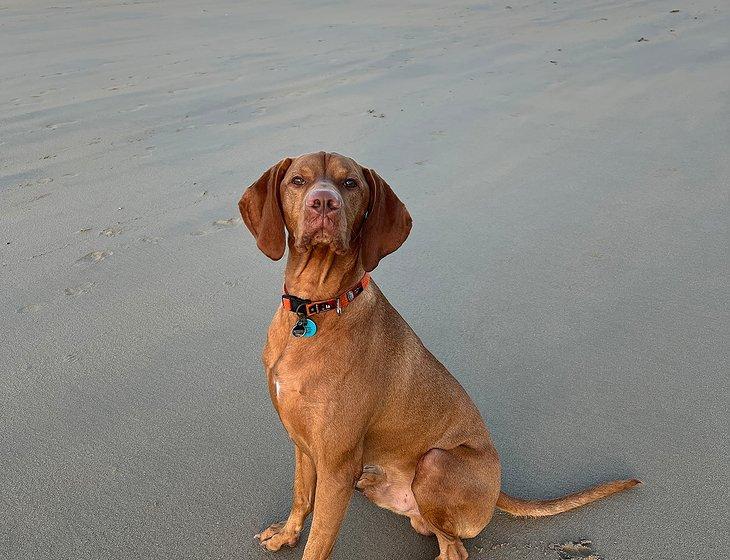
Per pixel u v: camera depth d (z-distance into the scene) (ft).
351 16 14.49
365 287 2.93
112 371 3.92
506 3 15.81
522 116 8.13
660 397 3.91
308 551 2.73
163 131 7.48
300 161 2.92
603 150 7.14
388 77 9.60
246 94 8.81
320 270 2.79
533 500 3.14
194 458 3.38
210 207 5.80
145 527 3.01
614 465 3.49
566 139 7.44
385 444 3.02
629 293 4.83
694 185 6.33
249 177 6.32
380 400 2.86
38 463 3.29
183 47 11.47
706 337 4.37
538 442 3.64
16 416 3.56
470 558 3.05
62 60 10.46
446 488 2.93
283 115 8.01
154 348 4.13
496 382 4.05
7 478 3.19
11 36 12.21
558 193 6.23
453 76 9.69
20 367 3.91
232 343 4.21
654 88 9.01
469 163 6.82
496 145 7.27
